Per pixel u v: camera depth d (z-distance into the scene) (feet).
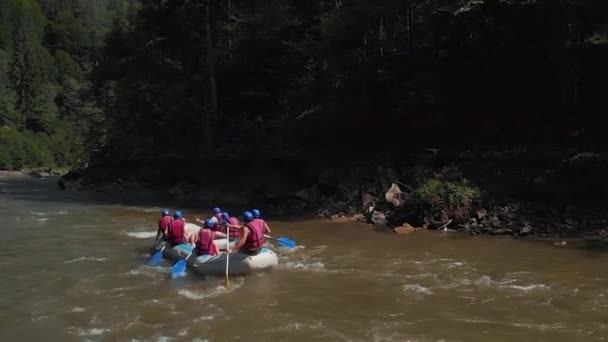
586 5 51.60
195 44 98.94
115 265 34.58
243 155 75.05
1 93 242.99
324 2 86.28
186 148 88.53
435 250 37.45
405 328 22.49
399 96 60.59
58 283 30.27
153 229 48.67
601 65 53.57
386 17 68.28
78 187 92.43
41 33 344.28
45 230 48.06
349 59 69.26
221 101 91.61
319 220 52.44
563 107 54.34
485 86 57.57
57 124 242.99
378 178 55.42
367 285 28.99
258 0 89.25
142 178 85.46
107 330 22.82
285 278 30.71
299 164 67.87
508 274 30.73
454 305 25.36
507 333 21.77
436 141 58.90
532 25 55.11
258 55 85.87
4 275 32.04
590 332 21.79
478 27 56.80
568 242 38.70
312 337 21.62
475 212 45.09
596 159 44.06
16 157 182.70
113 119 106.73
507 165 49.19
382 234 44.19
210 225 33.40
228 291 28.30
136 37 96.43
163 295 27.76
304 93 75.00
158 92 90.89
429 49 63.16
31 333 22.65
